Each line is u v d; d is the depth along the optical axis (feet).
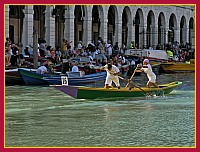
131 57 170.91
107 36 192.75
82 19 177.78
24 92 96.99
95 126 60.54
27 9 148.25
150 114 69.97
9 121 64.03
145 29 216.54
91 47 154.20
